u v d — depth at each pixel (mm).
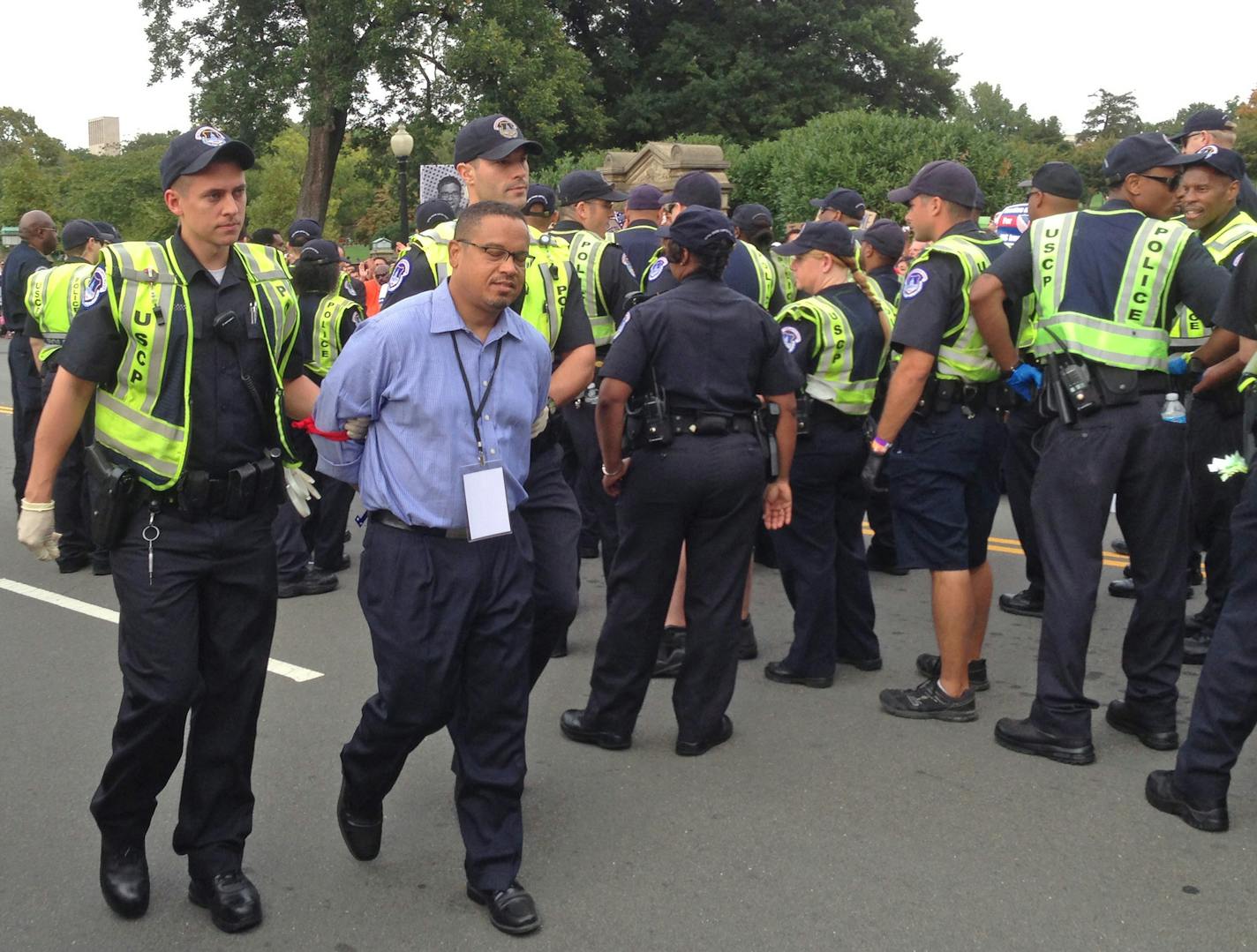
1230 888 3250
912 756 4125
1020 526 5719
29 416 7387
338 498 6414
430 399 2975
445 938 3045
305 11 30688
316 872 3373
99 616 5887
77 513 6664
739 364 3988
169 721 2936
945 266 4152
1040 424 5461
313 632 5617
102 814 3090
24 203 32781
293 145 40125
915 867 3367
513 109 29516
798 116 33750
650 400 3943
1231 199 5059
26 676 5016
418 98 30219
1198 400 5117
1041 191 4887
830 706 4625
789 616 5859
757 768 4047
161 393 2898
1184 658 5066
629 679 4141
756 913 3143
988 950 2969
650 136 34500
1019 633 5523
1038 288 4043
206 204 2883
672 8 35844
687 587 4125
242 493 2967
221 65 31625
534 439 3762
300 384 3258
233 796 3143
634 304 4488
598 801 3801
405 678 3020
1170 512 4035
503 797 3117
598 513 5430
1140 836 3533
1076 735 4031
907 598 6148
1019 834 3557
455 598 3023
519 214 3000
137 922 3123
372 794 3285
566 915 3141
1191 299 3850
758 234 6328
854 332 4555
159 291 2885
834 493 4773
